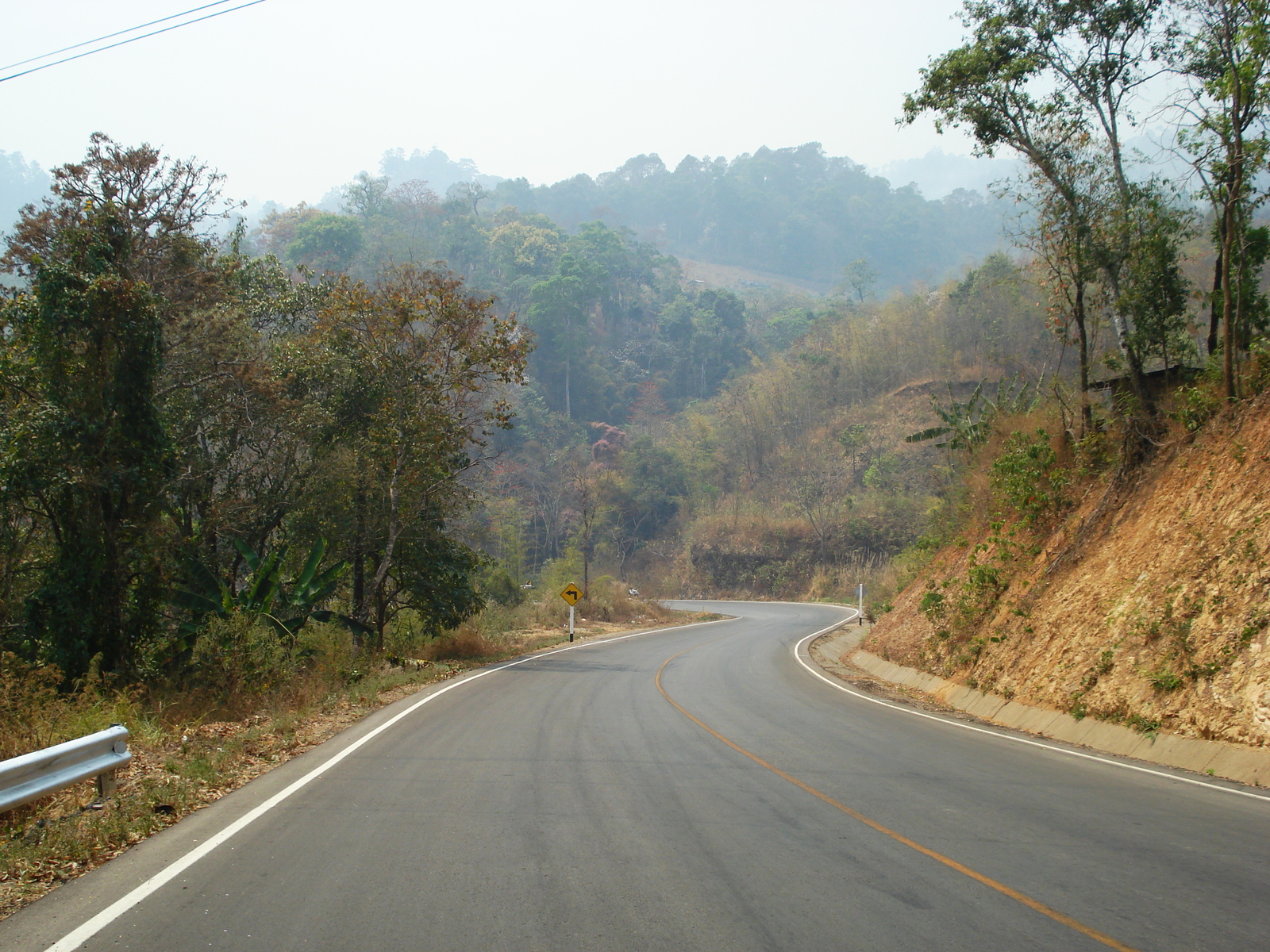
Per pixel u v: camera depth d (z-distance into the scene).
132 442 15.77
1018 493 17.56
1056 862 5.57
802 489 66.75
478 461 25.05
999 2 15.08
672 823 6.46
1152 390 16.03
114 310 15.45
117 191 18.58
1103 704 10.91
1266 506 10.71
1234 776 8.30
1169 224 15.10
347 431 23.19
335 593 23.84
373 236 99.31
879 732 11.31
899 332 77.81
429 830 6.23
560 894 4.88
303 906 4.67
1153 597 11.58
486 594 40.91
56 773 6.17
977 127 15.56
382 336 23.20
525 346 24.11
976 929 4.40
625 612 43.62
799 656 24.56
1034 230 16.11
